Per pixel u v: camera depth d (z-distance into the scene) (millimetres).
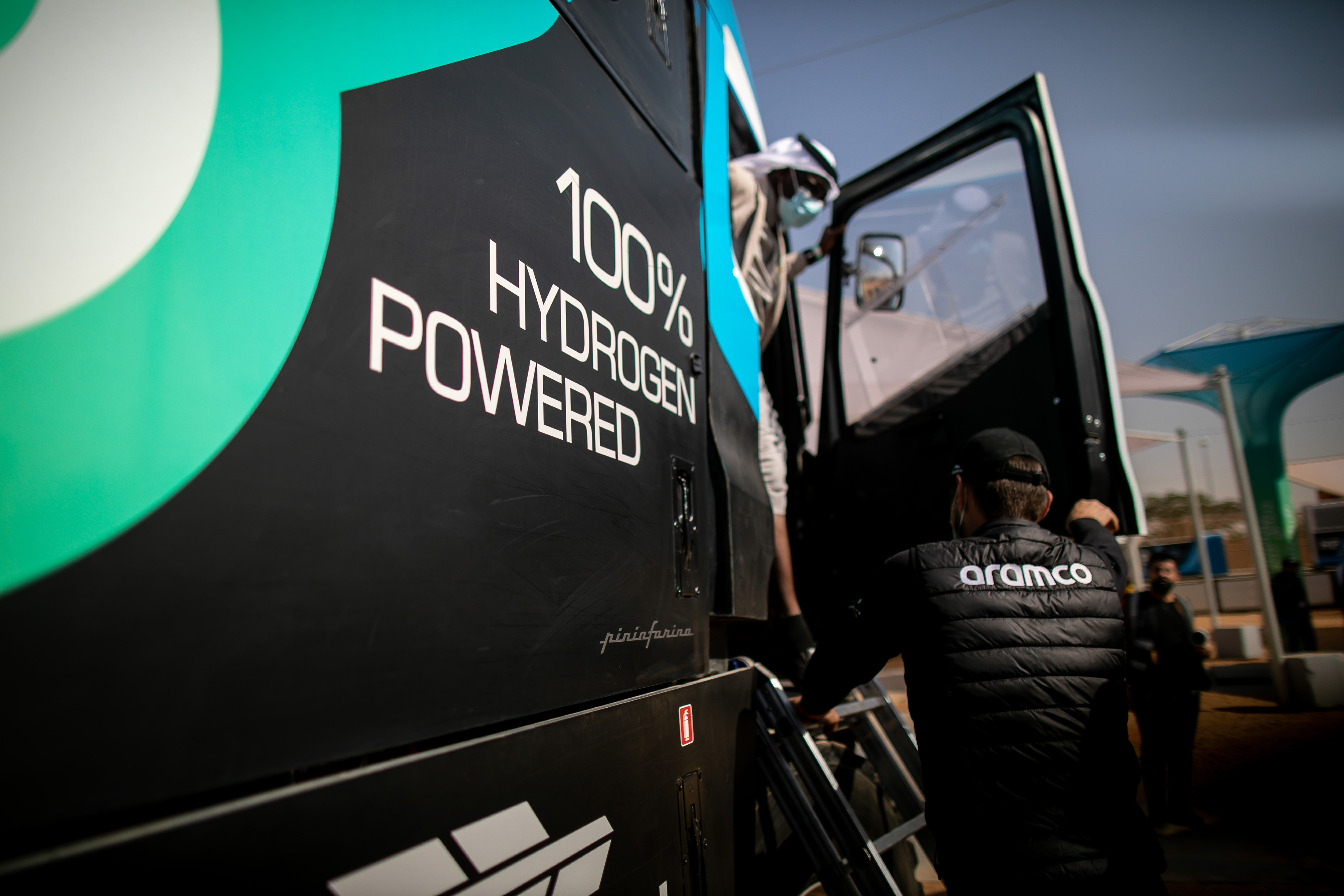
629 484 1231
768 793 1839
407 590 729
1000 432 1643
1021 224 2916
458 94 916
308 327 665
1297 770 5055
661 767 1206
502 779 818
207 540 557
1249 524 8078
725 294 1933
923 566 1468
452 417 824
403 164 806
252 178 638
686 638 1394
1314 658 7457
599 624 1081
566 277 1109
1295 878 3184
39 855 438
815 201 2879
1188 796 3963
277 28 690
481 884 762
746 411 2010
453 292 853
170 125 585
